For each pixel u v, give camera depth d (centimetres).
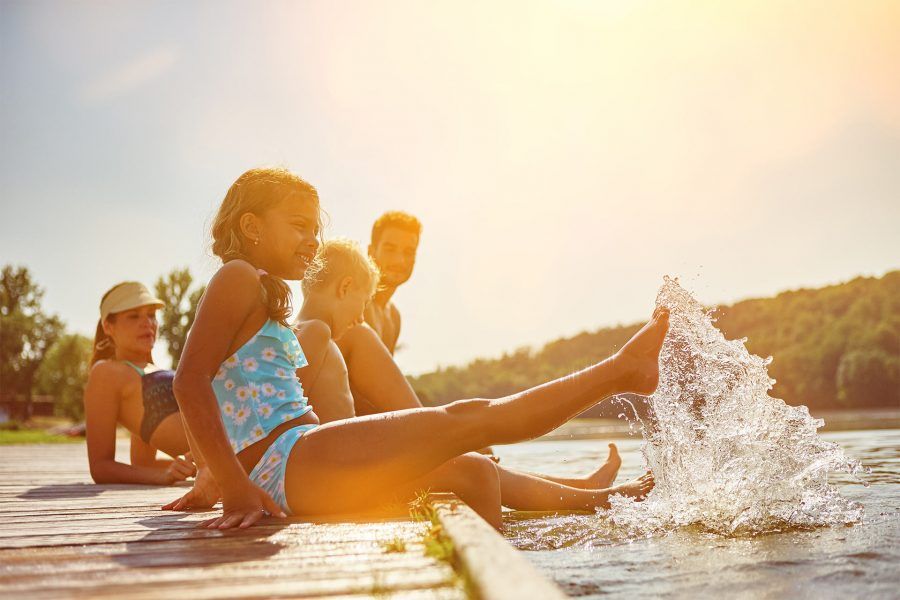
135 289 432
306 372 277
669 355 247
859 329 5834
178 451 415
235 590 127
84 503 281
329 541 172
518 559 124
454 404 214
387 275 414
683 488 233
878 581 143
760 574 151
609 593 139
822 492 229
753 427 234
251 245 242
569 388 212
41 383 4412
